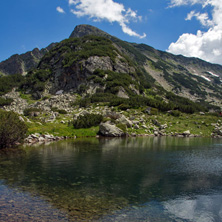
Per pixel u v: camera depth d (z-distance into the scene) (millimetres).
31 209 12141
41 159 26906
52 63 173000
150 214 12328
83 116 67750
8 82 159625
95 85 122438
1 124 34781
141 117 75688
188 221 11773
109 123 64750
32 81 150250
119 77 131000
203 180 19281
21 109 102625
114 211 12406
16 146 38250
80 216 11539
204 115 88812
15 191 15047
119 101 90938
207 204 14148
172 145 42688
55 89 143000
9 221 10617
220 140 54281
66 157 28484
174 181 18828
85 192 15328
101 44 169875
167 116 80812
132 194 15359
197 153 33562
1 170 21016
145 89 154875
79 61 139000
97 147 38156
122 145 41469
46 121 67438
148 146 40625
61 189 15805
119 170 22172
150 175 20547
